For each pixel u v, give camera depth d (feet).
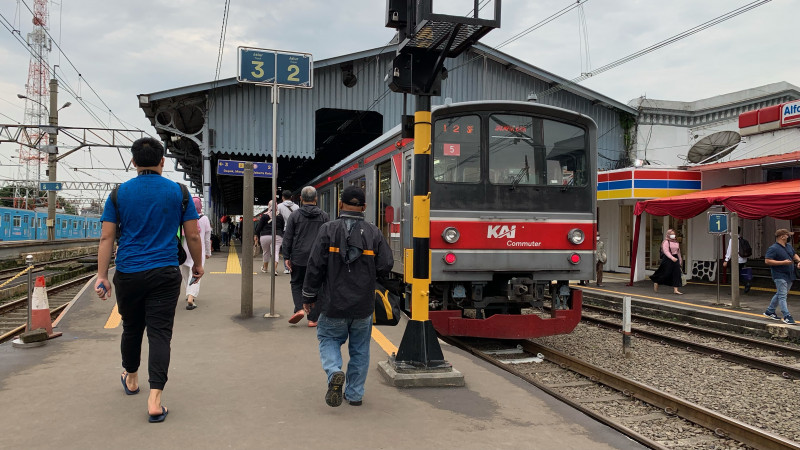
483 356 22.27
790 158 44.52
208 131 63.52
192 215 12.60
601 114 76.28
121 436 11.41
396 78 15.74
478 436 12.05
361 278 12.57
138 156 12.11
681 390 20.35
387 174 28.81
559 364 22.86
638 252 56.29
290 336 20.92
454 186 22.56
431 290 25.59
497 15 14.47
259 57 24.64
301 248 21.85
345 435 11.81
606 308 40.91
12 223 104.99
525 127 23.68
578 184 24.20
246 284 24.11
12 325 30.99
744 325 32.42
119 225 12.14
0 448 10.68
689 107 77.87
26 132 83.76
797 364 24.62
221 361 17.44
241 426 12.12
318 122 82.48
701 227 56.59
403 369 15.81
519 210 23.27
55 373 15.70
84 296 27.94
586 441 11.96
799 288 48.47
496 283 24.40
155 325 12.33
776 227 55.62
